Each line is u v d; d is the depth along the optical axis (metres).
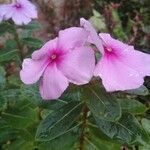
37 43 0.21
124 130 0.12
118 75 0.11
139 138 0.13
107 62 0.11
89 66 0.11
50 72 0.11
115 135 0.12
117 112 0.11
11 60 0.21
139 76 0.11
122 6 0.36
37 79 0.11
